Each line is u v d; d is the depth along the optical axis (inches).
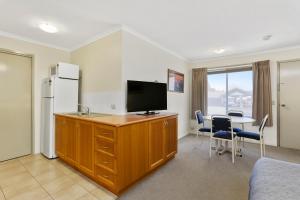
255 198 36.4
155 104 117.6
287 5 82.4
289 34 118.8
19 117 119.6
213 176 92.0
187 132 196.7
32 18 94.3
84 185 81.8
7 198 71.0
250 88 167.8
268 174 45.3
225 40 131.3
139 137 83.4
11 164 106.0
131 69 111.7
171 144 113.3
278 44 139.6
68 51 147.3
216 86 189.5
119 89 105.8
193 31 114.0
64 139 105.1
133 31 112.1
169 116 109.6
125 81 106.9
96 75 122.0
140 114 111.0
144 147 86.8
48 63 133.6
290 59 145.6
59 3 80.4
